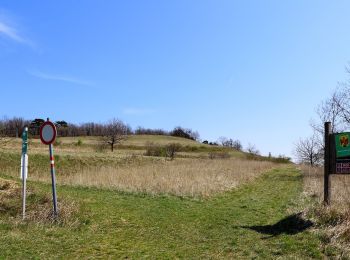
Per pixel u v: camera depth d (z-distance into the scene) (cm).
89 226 1178
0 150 4191
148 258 896
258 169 3809
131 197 1844
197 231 1179
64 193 1802
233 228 1220
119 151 7044
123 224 1239
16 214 1223
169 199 1812
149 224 1257
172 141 10956
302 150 5909
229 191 2169
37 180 2392
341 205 1250
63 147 6506
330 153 1290
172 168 3081
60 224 1158
